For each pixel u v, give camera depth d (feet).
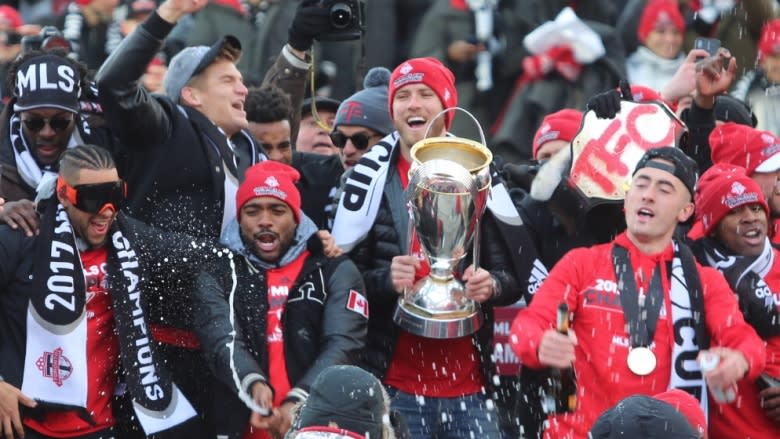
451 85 68.85
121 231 62.95
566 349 59.06
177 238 63.82
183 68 67.67
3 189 65.92
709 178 68.74
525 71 94.32
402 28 97.19
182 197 65.57
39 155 66.23
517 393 65.72
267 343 63.05
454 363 66.18
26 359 60.90
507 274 67.15
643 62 96.12
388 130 73.72
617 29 97.30
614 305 62.03
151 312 63.46
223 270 63.77
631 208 62.75
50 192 61.93
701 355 60.64
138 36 63.36
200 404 63.77
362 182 67.62
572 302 62.18
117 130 64.64
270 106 72.79
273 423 60.90
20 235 61.62
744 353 60.95
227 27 95.30
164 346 63.77
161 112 65.16
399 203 67.36
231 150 66.74
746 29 96.22
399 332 66.18
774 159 72.23
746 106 81.05
